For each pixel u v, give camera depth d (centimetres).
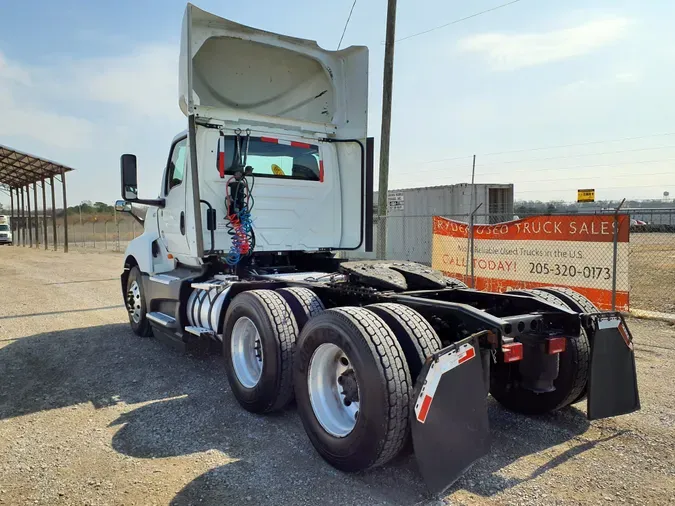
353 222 631
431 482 275
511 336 325
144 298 695
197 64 559
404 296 392
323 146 625
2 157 3284
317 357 348
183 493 305
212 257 555
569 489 306
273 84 614
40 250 3519
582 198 1577
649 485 310
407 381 295
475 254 1045
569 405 429
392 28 1155
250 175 552
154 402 466
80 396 486
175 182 605
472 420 300
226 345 459
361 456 303
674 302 964
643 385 496
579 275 855
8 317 901
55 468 340
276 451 362
